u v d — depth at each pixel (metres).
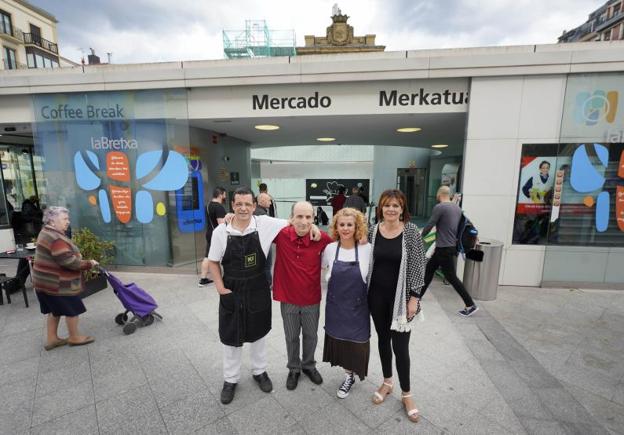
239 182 9.36
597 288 5.12
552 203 5.04
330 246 2.43
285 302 2.56
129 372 2.92
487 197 5.13
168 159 5.82
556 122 4.87
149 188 5.98
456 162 14.57
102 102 5.74
